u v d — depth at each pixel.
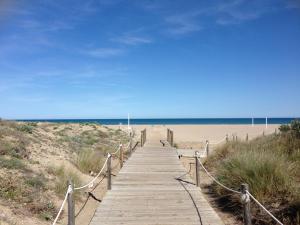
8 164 11.62
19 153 13.52
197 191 12.10
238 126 71.56
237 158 12.17
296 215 8.46
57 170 13.03
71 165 15.27
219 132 50.75
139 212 9.80
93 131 29.16
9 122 18.84
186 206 10.34
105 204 10.58
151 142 31.42
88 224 9.66
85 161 15.84
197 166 12.88
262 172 10.40
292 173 10.81
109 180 12.49
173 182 13.59
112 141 27.22
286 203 9.18
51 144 17.73
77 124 31.78
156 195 11.59
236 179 10.88
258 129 57.66
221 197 11.56
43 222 9.03
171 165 17.64
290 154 13.52
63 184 11.66
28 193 10.25
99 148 21.58
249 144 17.36
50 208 9.96
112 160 19.77
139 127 66.69
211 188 13.12
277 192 9.77
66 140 20.33
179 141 33.16
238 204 10.32
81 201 11.70
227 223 9.55
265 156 11.38
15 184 10.33
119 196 11.50
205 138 39.00
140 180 13.98
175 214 9.60
